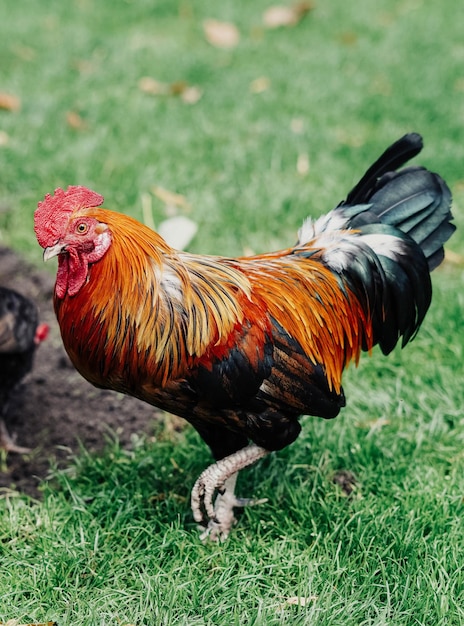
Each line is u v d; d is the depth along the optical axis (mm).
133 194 2492
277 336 1670
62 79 3195
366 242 1765
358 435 1939
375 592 1684
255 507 1821
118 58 3381
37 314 1976
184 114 2959
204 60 3400
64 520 1795
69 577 1711
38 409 2039
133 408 2041
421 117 3000
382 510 1793
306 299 1713
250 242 2387
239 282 1674
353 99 3111
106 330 1626
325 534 1765
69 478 1885
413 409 2010
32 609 1663
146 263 1619
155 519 1794
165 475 1883
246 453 1711
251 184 2559
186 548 1742
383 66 3424
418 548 1728
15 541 1762
